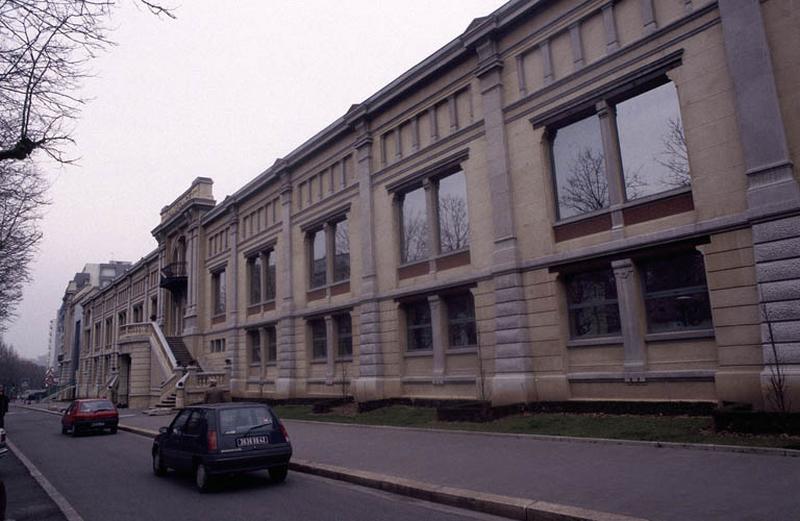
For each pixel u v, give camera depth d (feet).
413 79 72.79
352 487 33.60
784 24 41.06
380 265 78.59
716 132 44.42
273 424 36.06
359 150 83.56
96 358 241.55
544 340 55.52
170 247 160.45
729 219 42.88
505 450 39.06
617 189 51.06
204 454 33.71
